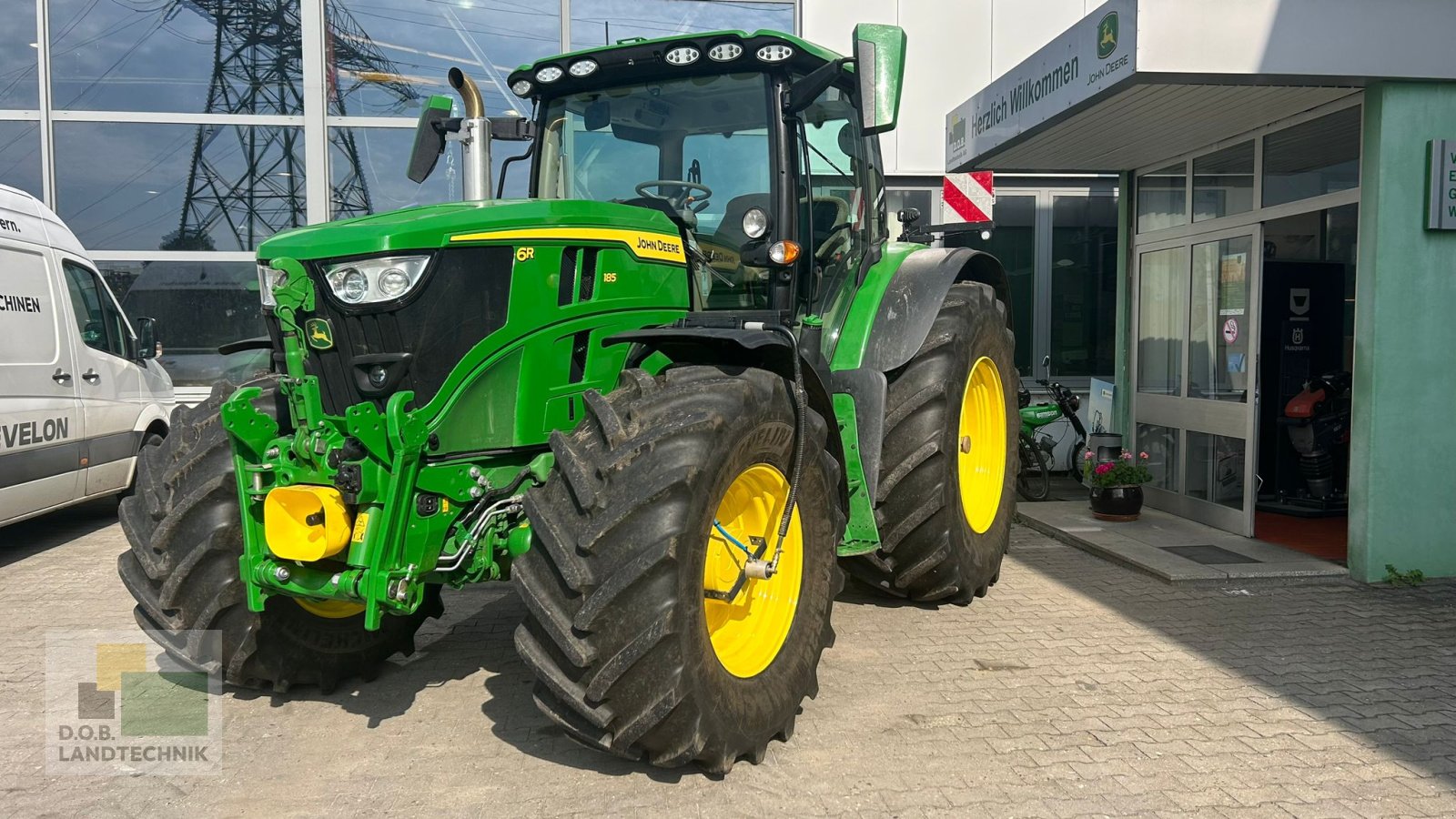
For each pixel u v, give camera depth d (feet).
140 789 10.14
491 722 11.84
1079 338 31.42
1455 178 16.98
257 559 10.37
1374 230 17.16
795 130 13.53
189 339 30.12
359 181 30.66
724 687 9.96
